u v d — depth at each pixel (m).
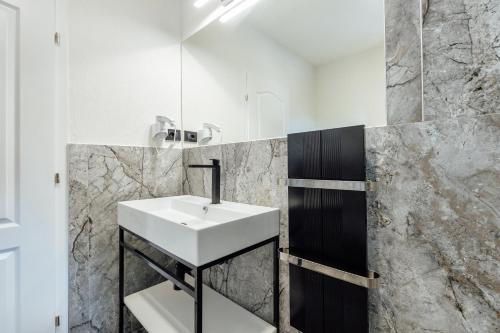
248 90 1.37
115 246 1.44
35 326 1.18
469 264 0.65
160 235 1.02
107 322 1.40
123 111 1.50
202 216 1.30
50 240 1.23
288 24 1.18
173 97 1.75
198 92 1.67
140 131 1.58
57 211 1.25
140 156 1.56
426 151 0.72
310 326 0.94
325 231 0.90
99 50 1.41
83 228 1.33
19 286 1.15
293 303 1.00
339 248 0.86
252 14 1.35
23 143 1.17
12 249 1.14
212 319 1.17
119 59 1.49
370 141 0.83
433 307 0.71
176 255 0.93
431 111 0.71
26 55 1.18
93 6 1.40
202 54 1.65
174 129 1.72
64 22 1.29
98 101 1.41
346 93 0.96
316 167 0.92
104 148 1.41
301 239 0.97
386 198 0.80
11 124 1.15
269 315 1.17
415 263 0.74
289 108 1.17
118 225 1.43
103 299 1.39
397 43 0.81
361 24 0.92
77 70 1.33
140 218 1.17
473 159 0.64
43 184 1.22
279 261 1.11
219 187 1.33
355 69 0.94
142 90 1.59
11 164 1.14
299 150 0.97
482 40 0.64
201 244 0.83
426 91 0.72
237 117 1.43
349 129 0.83
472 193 0.65
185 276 1.59
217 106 1.55
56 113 1.26
